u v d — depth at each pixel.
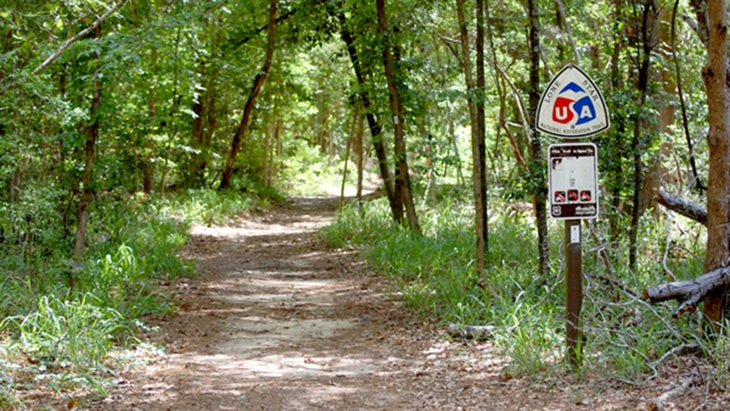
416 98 14.39
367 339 8.29
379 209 20.22
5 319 6.92
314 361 7.31
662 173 13.52
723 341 5.88
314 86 31.83
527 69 18.11
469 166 24.06
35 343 6.63
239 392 6.12
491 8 15.07
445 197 21.31
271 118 29.66
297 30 19.91
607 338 6.37
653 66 11.59
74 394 5.74
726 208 6.28
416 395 6.05
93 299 8.42
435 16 15.08
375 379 6.61
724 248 6.30
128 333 7.97
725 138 6.20
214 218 20.73
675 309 6.45
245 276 12.88
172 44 14.34
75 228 11.83
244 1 18.92
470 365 6.85
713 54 6.11
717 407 5.01
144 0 10.76
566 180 6.13
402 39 13.98
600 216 10.45
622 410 5.13
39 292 8.59
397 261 12.26
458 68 16.23
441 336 8.02
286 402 5.88
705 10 7.46
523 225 14.52
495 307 8.13
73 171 11.02
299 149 40.38
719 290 6.23
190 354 7.46
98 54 9.23
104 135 11.81
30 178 10.76
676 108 12.59
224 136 29.39
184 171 24.70
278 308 10.07
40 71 9.77
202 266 13.62
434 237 14.06
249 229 21.33
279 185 37.09
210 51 20.84
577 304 6.20
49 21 9.73
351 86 17.31
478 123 11.55
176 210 19.66
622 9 10.20
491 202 18.33
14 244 10.59
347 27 16.25
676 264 9.34
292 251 16.45
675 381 5.62
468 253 11.98
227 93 26.59
